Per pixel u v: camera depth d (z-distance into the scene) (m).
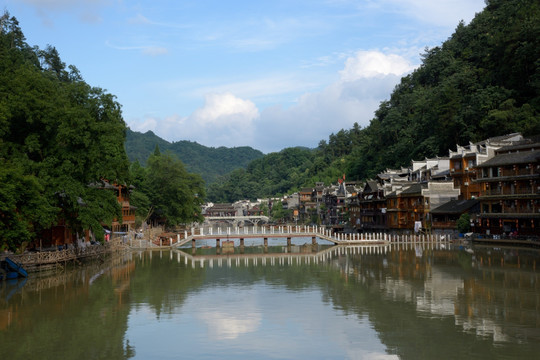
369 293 44.62
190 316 36.69
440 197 111.25
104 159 57.69
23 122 54.75
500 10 185.50
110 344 29.83
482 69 157.00
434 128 152.00
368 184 141.00
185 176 146.62
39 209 48.88
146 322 34.94
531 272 54.66
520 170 88.88
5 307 39.88
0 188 44.50
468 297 41.72
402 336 30.77
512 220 90.44
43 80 57.88
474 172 106.62
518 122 116.88
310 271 60.69
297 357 27.44
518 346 28.34
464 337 30.25
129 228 115.88
